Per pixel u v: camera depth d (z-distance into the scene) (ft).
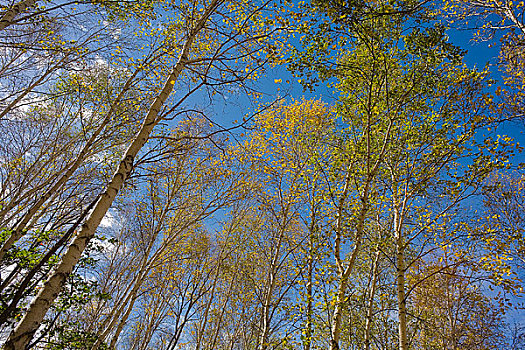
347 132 26.84
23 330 8.75
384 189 26.22
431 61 21.42
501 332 30.66
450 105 23.63
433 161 23.44
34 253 15.90
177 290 33.99
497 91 21.18
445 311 31.83
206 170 31.19
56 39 24.52
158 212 30.14
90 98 25.99
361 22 18.72
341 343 35.73
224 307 36.42
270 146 31.96
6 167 25.63
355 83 23.25
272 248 29.27
